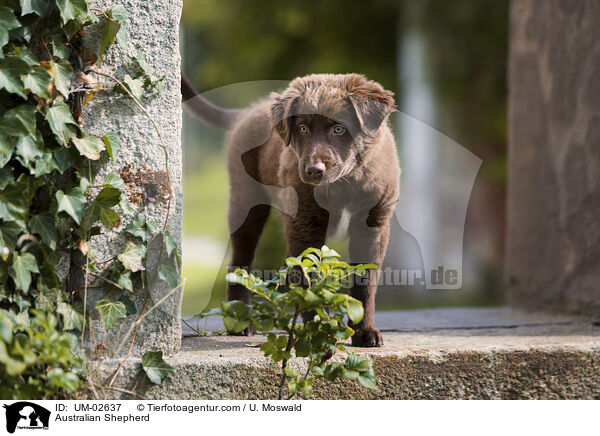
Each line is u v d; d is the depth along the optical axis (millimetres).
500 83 16016
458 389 4984
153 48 4809
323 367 4352
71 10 4363
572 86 7777
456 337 5949
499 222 16891
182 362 4703
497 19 15188
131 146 4766
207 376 4711
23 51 4203
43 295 4520
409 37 15305
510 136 9289
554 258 8055
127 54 4746
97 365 4637
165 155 4809
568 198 7785
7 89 4055
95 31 4664
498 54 15609
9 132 4137
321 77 5641
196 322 6570
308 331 4191
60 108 4410
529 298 8484
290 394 4773
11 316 4324
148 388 4656
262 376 4762
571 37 7824
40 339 3875
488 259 16578
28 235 4398
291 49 18312
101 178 4703
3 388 4043
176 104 4879
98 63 4676
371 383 4148
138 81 4738
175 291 4871
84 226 4590
